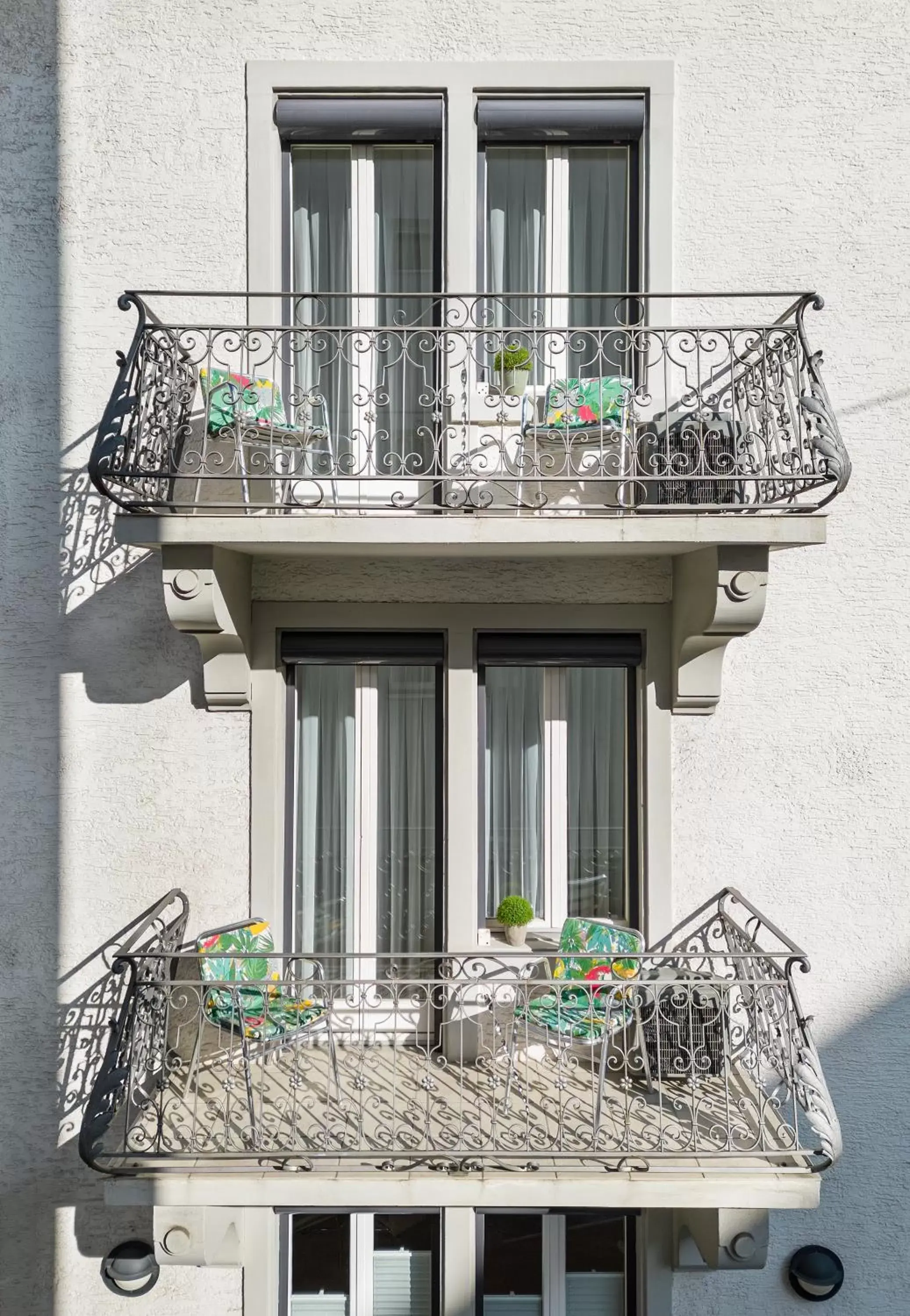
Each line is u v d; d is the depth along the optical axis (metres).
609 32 5.85
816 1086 4.66
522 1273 5.91
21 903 5.85
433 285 6.09
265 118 5.84
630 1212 5.91
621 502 5.36
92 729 5.87
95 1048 5.84
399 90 5.86
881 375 5.89
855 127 5.88
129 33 5.85
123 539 4.96
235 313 5.92
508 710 6.10
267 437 5.53
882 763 5.89
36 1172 5.80
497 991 5.82
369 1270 5.94
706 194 5.88
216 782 5.85
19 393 5.87
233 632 5.42
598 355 5.45
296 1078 4.84
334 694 6.09
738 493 5.47
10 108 5.86
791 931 5.88
